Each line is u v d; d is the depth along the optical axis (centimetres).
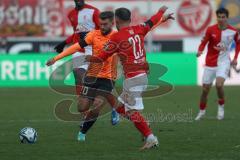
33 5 9462
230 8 9544
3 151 3086
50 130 3931
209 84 4575
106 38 3400
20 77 7806
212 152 3033
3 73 7775
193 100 6000
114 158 2867
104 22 3362
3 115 4891
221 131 3847
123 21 3059
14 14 9450
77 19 4203
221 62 4609
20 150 3117
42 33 9506
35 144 3322
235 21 9519
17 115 4884
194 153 3000
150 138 3073
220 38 4572
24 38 9462
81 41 3375
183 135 3650
